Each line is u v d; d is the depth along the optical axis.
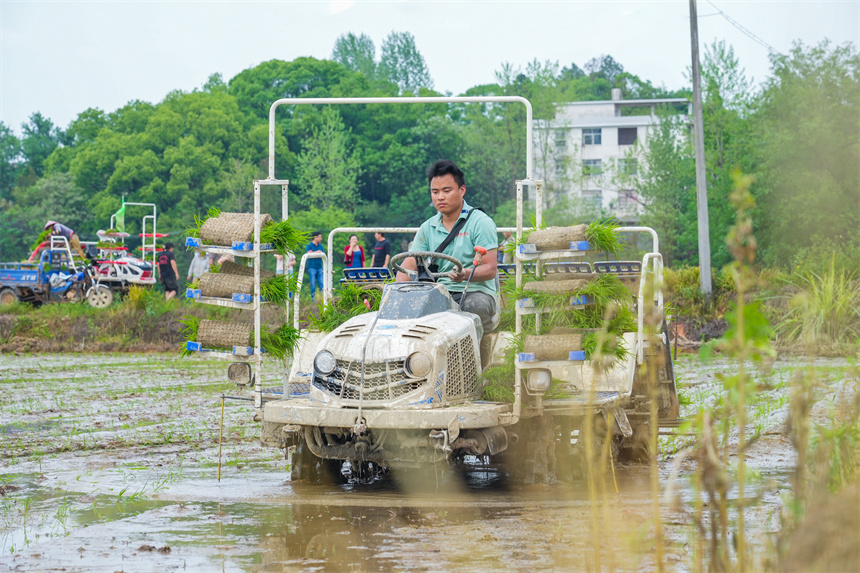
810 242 52.25
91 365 22.47
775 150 53.41
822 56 53.81
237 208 94.06
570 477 8.80
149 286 38.38
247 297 8.77
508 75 94.88
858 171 52.12
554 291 8.23
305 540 6.30
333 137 100.44
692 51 34.47
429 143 105.75
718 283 31.05
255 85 115.38
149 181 96.62
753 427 11.47
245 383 8.93
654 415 4.27
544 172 90.12
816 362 17.16
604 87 148.00
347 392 7.89
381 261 26.78
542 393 8.14
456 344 8.02
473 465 9.70
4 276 37.28
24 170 137.00
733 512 6.94
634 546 4.98
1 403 14.80
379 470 9.09
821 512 3.74
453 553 5.88
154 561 5.79
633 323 8.54
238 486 8.42
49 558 5.87
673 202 77.12
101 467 9.41
